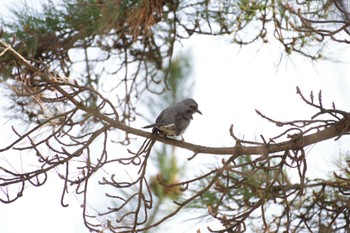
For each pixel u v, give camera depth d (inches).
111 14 482.6
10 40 506.9
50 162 395.5
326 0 433.1
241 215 419.5
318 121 407.8
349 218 460.8
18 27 515.5
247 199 460.1
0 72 487.5
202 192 419.2
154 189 490.6
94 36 555.2
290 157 414.3
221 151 417.1
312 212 470.6
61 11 519.5
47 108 402.3
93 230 411.8
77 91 399.2
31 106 401.7
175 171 502.0
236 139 413.1
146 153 424.8
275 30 506.9
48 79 396.5
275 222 471.2
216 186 434.0
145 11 507.8
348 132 420.8
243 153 416.2
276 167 461.4
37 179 394.0
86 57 566.9
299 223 463.8
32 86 401.4
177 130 471.5
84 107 402.9
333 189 472.7
